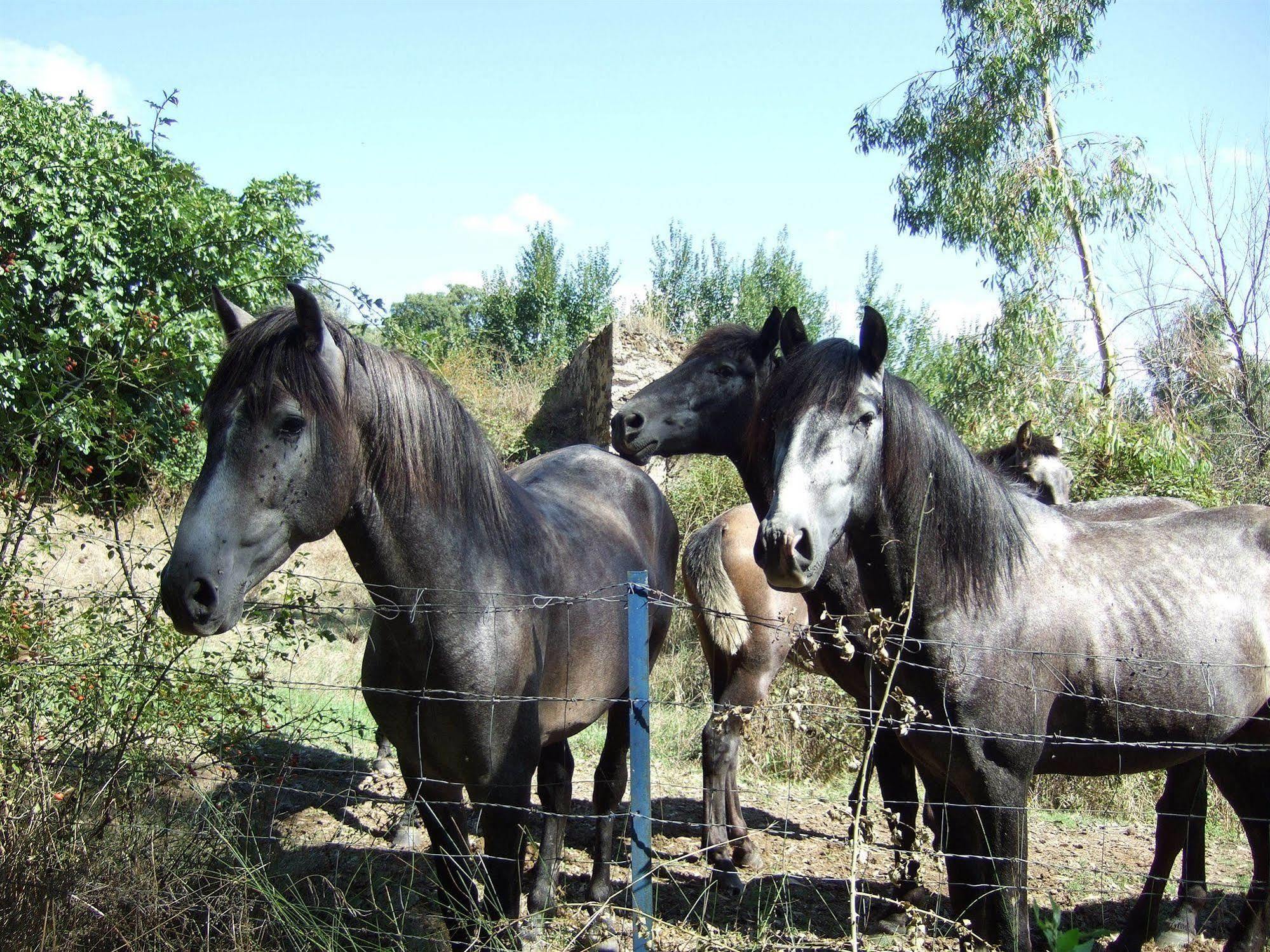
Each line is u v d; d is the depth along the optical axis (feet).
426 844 12.85
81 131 29.73
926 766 9.71
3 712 8.93
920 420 8.89
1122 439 24.61
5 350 14.70
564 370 46.62
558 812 11.67
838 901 12.78
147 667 9.01
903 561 8.86
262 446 7.24
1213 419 37.17
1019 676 8.71
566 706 10.14
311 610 9.69
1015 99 36.88
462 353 51.57
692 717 21.36
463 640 8.25
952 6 38.42
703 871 13.38
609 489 13.30
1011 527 9.11
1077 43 37.27
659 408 14.60
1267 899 10.09
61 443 10.12
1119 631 9.16
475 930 8.59
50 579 12.36
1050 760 9.42
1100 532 9.96
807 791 18.21
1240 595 9.68
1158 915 11.79
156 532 17.58
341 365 7.77
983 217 36.35
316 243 35.06
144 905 8.28
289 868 11.07
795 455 8.54
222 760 9.90
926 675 8.71
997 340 34.24
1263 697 9.64
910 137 38.60
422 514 8.20
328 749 16.87
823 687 18.03
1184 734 9.35
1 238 27.27
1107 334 35.29
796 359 9.18
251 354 7.41
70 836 8.69
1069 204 36.24
